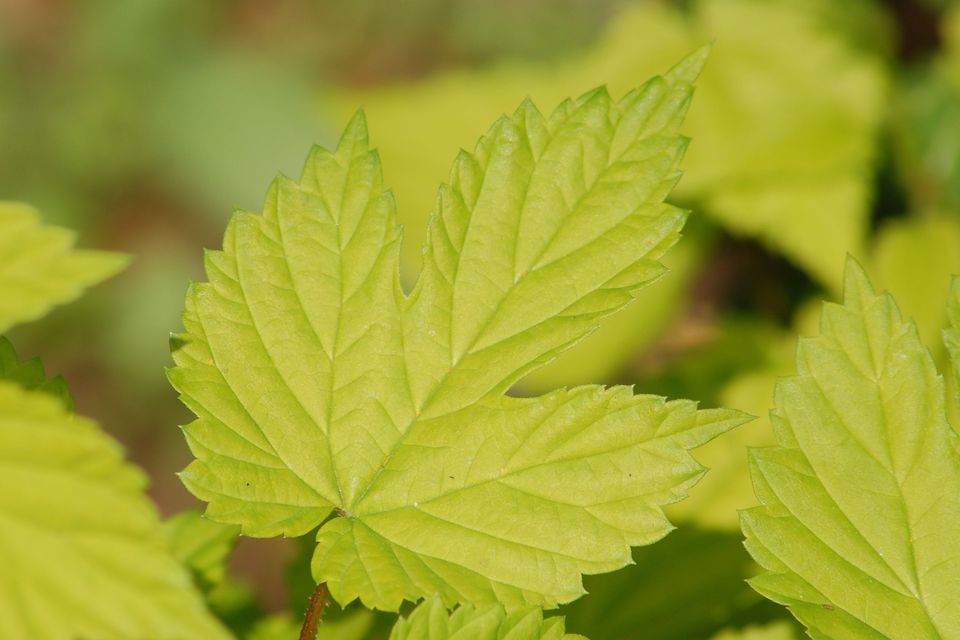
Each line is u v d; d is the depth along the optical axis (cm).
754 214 83
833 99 87
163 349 124
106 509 50
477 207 56
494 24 143
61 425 50
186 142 135
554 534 54
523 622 54
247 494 55
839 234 82
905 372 55
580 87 92
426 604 54
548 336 55
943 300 77
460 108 93
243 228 56
